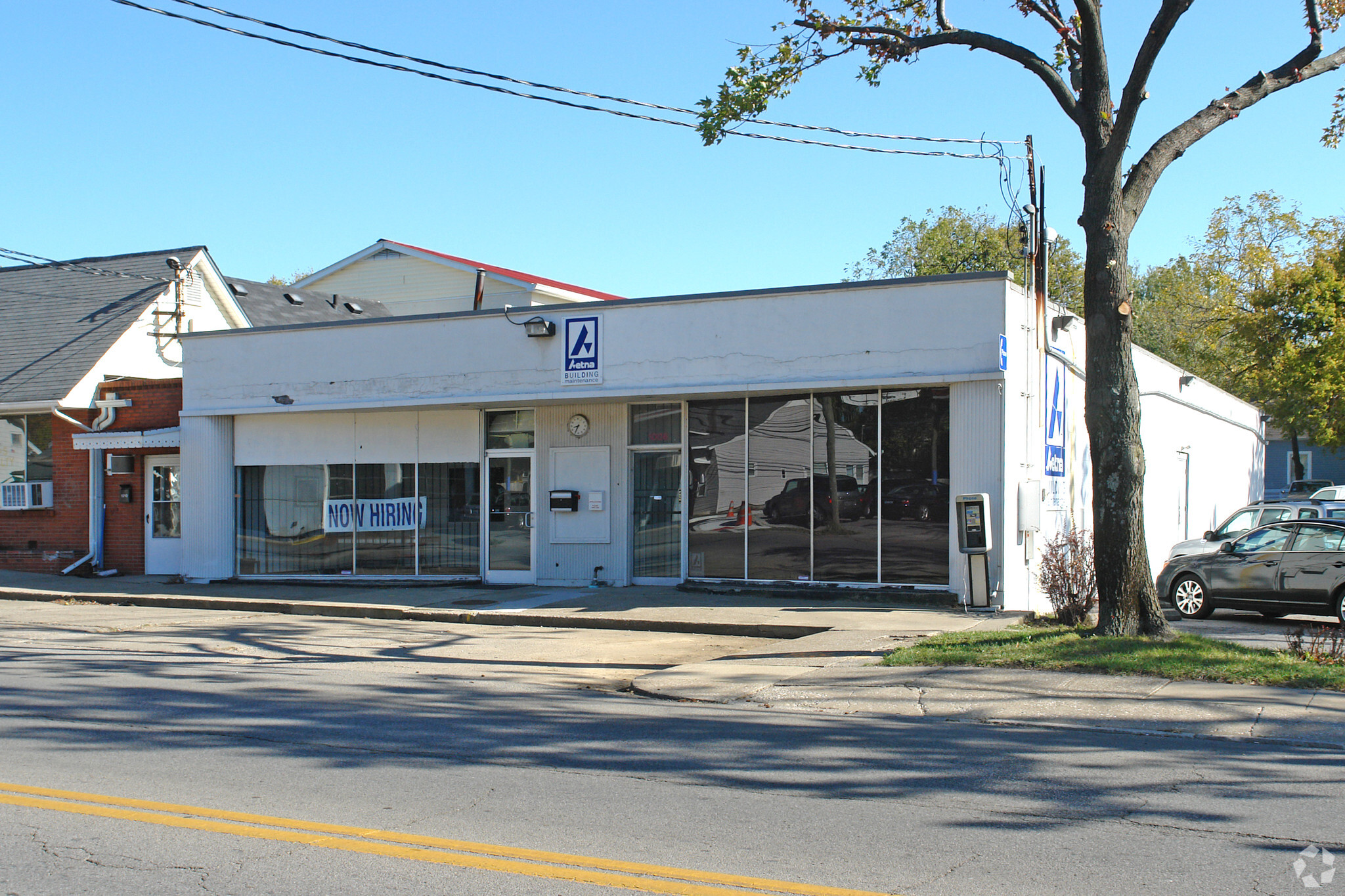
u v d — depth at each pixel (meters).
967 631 12.73
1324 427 36.31
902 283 15.36
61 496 22.11
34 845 5.43
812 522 16.41
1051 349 17.09
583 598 16.67
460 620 15.70
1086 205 11.83
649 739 8.02
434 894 4.77
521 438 18.75
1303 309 35.91
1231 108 11.80
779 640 13.27
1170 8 10.76
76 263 26.48
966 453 15.10
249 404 19.86
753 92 13.09
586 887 4.85
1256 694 9.42
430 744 7.79
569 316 17.38
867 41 12.62
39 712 8.89
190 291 25.41
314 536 19.97
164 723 8.48
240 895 4.75
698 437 17.41
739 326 16.30
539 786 6.60
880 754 7.59
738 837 5.59
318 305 31.42
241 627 15.28
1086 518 19.14
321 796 6.34
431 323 18.44
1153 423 22.06
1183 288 50.53
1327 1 12.70
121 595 18.38
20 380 22.41
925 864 5.17
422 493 19.41
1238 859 5.26
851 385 15.61
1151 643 11.20
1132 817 5.99
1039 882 4.93
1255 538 15.38
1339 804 6.28
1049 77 12.16
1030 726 8.66
